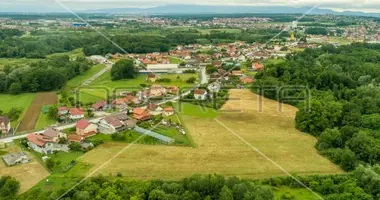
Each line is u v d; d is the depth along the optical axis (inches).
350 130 4463.6
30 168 3892.7
